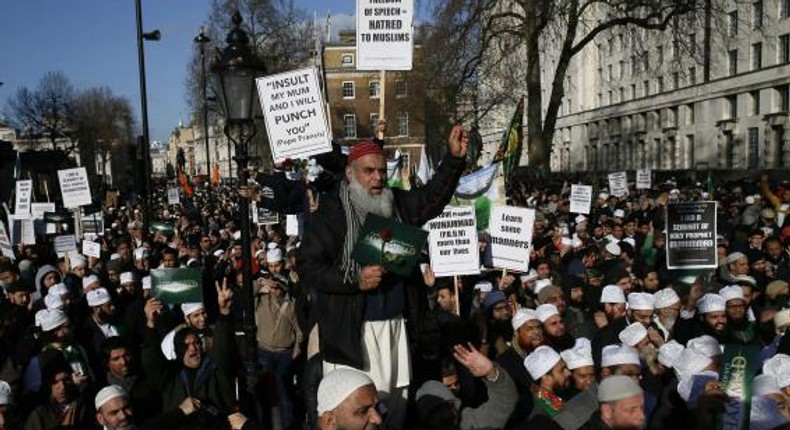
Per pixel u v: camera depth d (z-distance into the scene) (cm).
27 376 584
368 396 359
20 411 565
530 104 3089
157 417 503
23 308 791
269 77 584
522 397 521
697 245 858
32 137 6212
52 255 1495
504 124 7200
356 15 523
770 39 4872
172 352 634
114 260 1111
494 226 838
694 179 3984
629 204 2064
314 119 582
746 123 5181
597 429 440
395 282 404
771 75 4847
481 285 823
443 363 502
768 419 414
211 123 5975
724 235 1324
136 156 1892
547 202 2438
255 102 639
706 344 498
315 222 405
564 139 8475
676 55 2948
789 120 4688
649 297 709
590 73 7838
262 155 3781
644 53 3116
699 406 433
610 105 7256
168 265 1105
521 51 3484
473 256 723
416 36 3316
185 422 502
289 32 5109
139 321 776
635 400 410
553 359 522
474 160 891
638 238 1350
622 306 746
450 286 731
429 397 455
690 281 866
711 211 852
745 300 736
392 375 404
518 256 830
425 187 418
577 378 527
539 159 3120
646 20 2806
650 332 704
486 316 719
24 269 1199
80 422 583
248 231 620
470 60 2881
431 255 726
